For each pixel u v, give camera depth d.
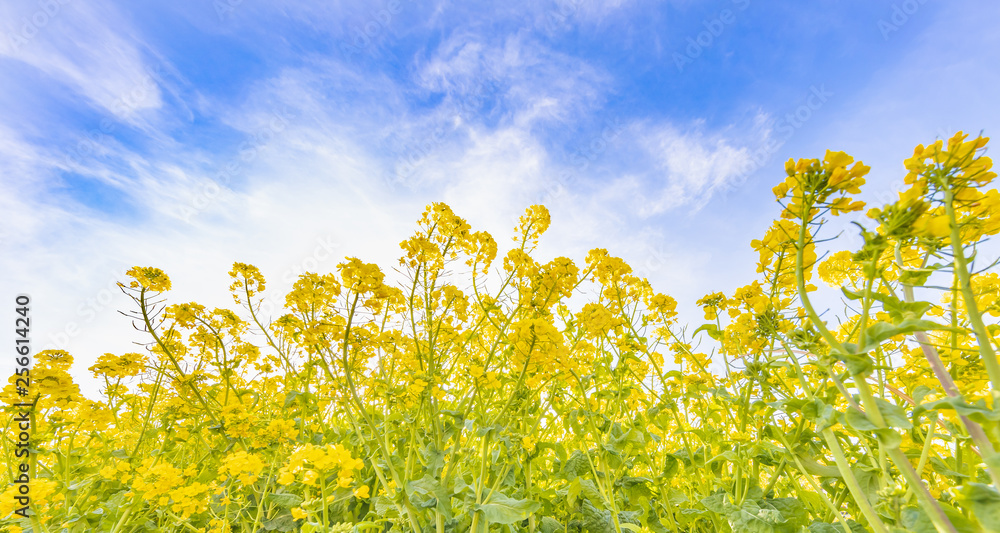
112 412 3.05
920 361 1.88
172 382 3.18
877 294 1.17
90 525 2.59
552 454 3.62
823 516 2.14
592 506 2.61
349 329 2.33
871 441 1.87
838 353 1.15
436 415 2.41
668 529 2.49
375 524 2.14
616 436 2.51
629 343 2.89
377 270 2.40
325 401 3.38
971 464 1.64
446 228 3.04
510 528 2.31
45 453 2.52
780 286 2.00
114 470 2.67
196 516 2.79
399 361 3.34
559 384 2.88
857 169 1.12
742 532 1.79
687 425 3.00
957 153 1.07
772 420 1.90
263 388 4.41
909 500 1.52
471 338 3.29
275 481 3.07
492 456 2.60
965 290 1.04
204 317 3.61
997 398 0.97
